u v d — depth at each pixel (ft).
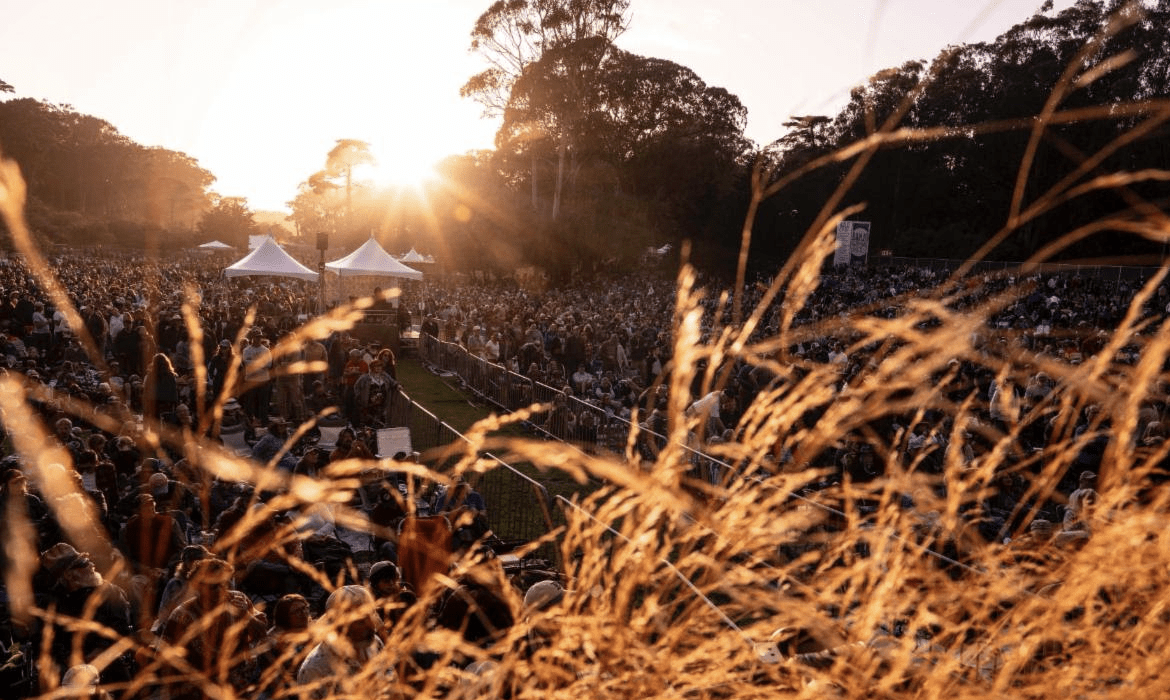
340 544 19.61
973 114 156.66
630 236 165.07
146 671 3.31
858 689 2.99
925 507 3.10
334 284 112.68
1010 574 3.09
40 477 14.84
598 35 164.45
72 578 12.29
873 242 237.25
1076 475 18.30
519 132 181.88
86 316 58.85
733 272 178.09
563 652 3.13
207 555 3.55
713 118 208.95
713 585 2.97
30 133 262.47
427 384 68.69
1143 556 2.89
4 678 9.59
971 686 2.94
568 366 66.69
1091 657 2.99
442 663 3.30
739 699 3.10
